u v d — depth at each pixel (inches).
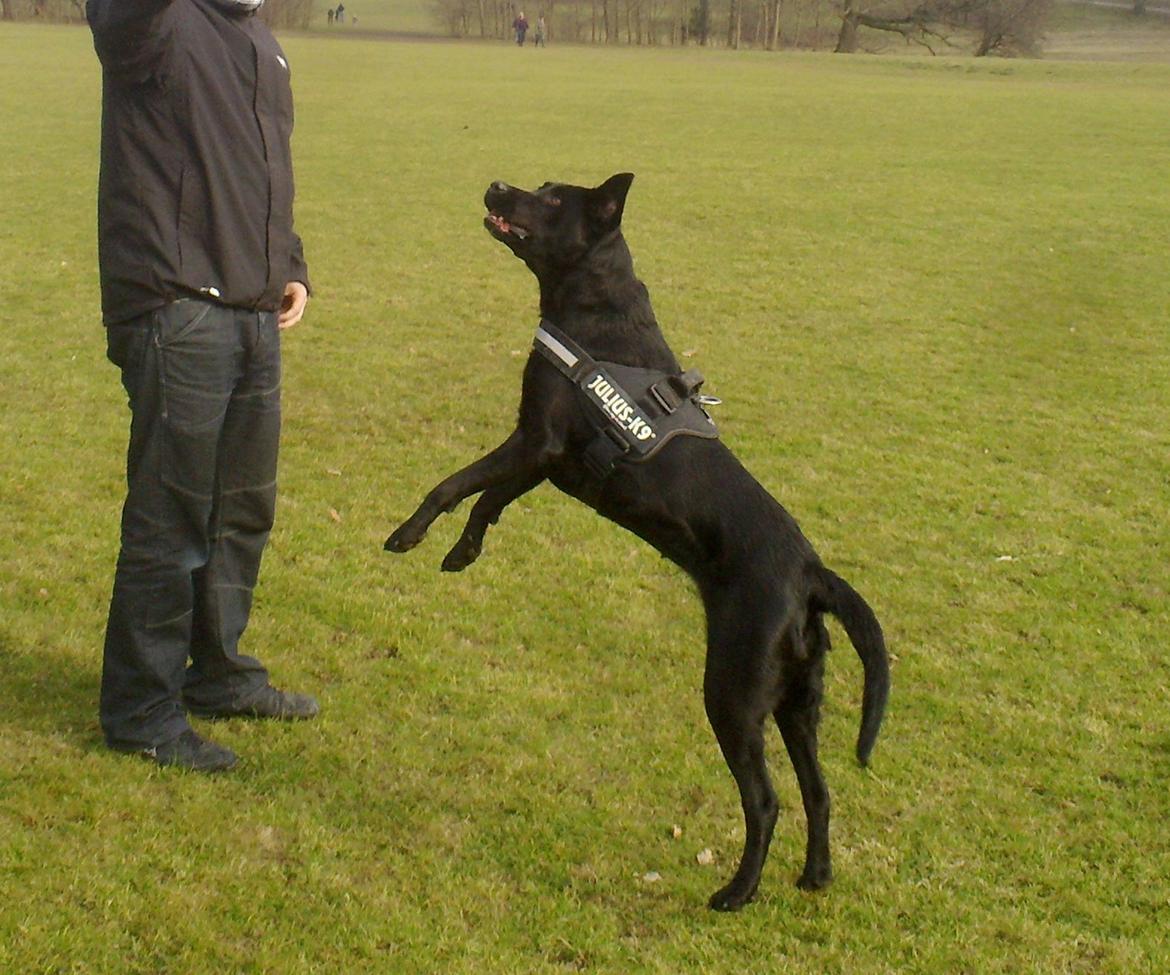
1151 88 1326.3
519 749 163.6
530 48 2057.1
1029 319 407.5
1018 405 321.1
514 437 148.4
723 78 1370.6
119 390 301.6
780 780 160.9
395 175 649.0
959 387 335.3
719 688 134.3
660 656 191.6
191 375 140.8
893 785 160.7
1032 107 1056.2
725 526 138.9
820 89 1229.1
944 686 185.5
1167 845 149.9
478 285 429.7
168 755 151.7
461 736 165.5
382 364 335.9
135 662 149.2
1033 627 204.1
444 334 368.2
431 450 274.7
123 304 138.6
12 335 344.2
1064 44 2689.5
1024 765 165.9
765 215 567.5
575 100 1058.7
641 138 816.3
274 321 151.6
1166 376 349.4
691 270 463.2
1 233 475.5
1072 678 188.4
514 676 182.2
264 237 144.4
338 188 608.7
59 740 153.3
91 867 129.9
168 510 145.2
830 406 316.5
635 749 165.9
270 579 207.2
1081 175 689.6
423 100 1028.5
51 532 218.4
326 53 1695.4
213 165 136.9
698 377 146.6
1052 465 279.3
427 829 144.9
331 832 141.5
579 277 150.9
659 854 144.6
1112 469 277.3
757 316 402.9
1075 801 158.6
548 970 123.5
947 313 412.5
